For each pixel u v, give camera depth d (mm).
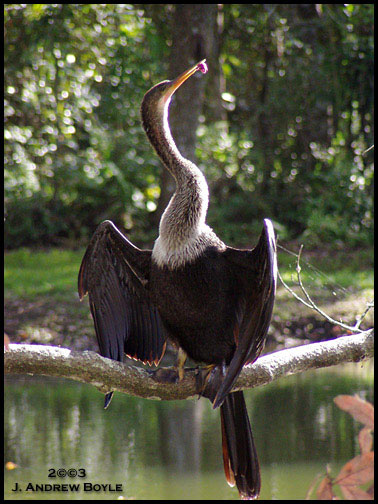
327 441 8969
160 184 21047
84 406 10984
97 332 5305
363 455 2945
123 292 5348
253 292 4762
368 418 2908
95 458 8477
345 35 21844
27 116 20328
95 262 5305
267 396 11172
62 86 19906
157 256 4977
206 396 4664
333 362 4602
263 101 24625
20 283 16641
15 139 19391
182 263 4879
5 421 9992
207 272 4855
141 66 22562
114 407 11031
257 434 9227
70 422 10008
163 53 22562
